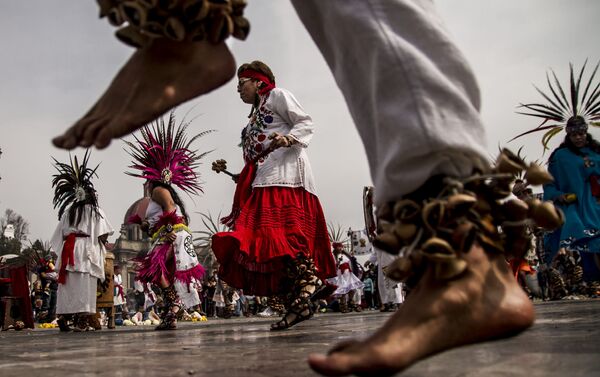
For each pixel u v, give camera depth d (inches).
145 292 571.2
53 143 50.2
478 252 46.9
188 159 258.8
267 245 164.4
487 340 44.9
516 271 262.1
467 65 52.0
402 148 47.9
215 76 54.0
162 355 83.1
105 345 122.0
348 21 53.4
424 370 50.3
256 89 183.5
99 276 315.6
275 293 178.2
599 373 43.6
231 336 134.6
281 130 179.2
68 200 315.9
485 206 48.6
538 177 49.4
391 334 41.9
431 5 55.4
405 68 49.5
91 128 49.8
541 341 69.9
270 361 66.7
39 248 731.4
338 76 57.8
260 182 172.9
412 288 52.1
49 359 84.2
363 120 54.5
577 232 242.5
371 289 811.4
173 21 48.9
